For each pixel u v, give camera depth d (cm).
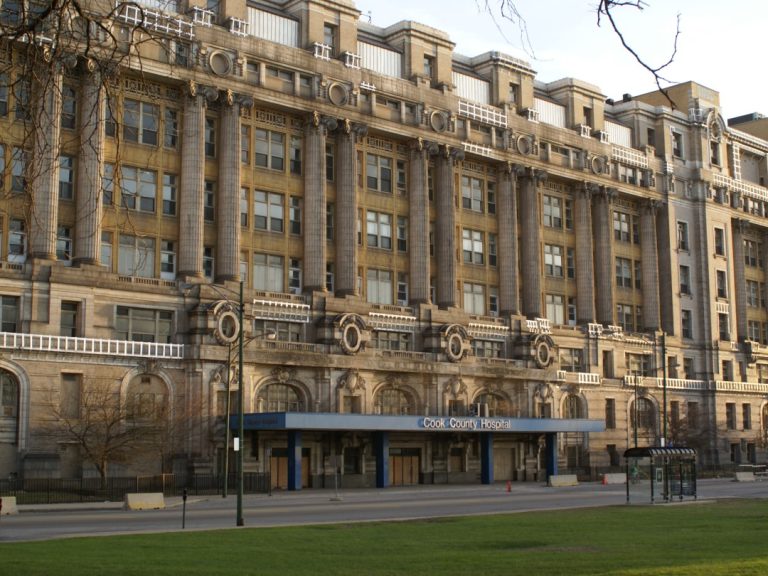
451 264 8394
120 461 6066
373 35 8531
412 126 8244
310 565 2244
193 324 6675
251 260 7244
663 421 8956
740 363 11219
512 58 9200
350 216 7731
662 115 10744
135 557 2403
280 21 7638
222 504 5338
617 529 3353
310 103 7562
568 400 9206
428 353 7988
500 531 3291
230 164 7081
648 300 10319
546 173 9294
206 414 6612
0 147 4869
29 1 1156
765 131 13150
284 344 7094
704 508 4628
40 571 2062
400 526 3547
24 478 5841
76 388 6200
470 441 8200
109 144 6381
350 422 6844
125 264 6606
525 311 9075
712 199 11094
